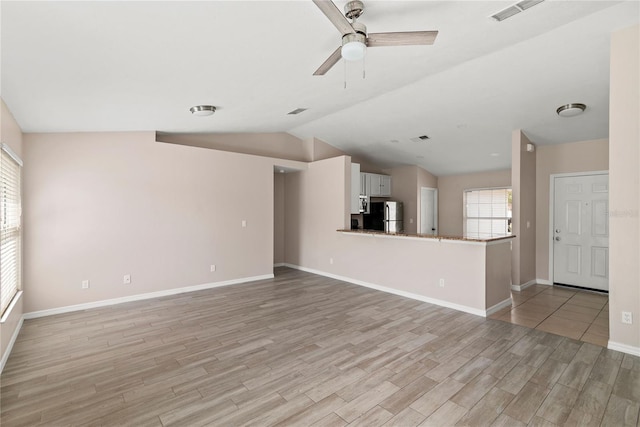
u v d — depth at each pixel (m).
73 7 1.63
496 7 2.23
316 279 5.77
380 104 4.59
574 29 2.67
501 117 4.56
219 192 5.25
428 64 3.22
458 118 4.76
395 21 2.33
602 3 2.34
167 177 4.72
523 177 5.06
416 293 4.52
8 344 2.84
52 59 2.16
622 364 2.62
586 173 5.01
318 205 6.20
